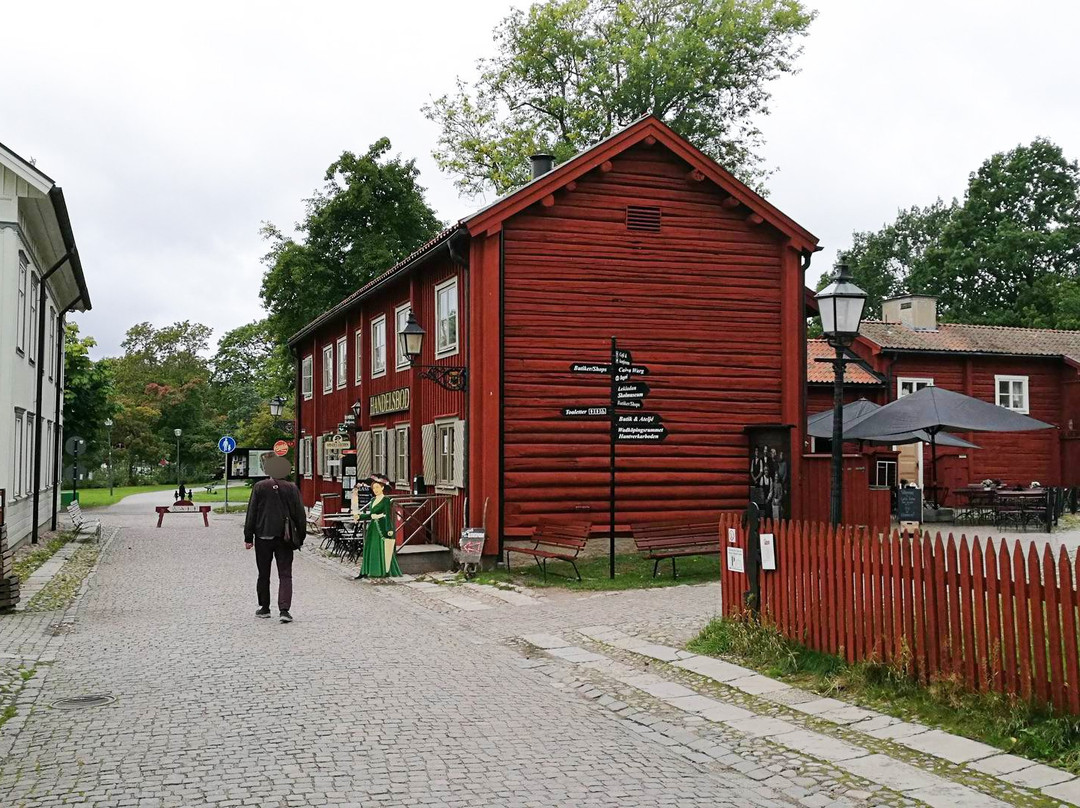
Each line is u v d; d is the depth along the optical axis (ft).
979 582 25.20
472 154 136.56
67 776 20.80
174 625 40.78
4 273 65.21
